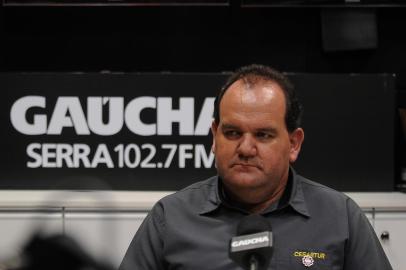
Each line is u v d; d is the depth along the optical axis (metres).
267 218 1.61
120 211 2.97
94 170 3.21
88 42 3.77
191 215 1.65
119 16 3.75
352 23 3.60
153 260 1.64
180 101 3.19
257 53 3.77
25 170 3.21
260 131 1.46
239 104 1.46
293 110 1.52
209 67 3.78
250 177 1.48
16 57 3.77
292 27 3.75
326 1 3.50
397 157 3.45
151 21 3.76
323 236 1.59
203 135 3.21
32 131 3.20
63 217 2.82
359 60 3.77
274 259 1.55
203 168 3.22
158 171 3.22
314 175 3.20
